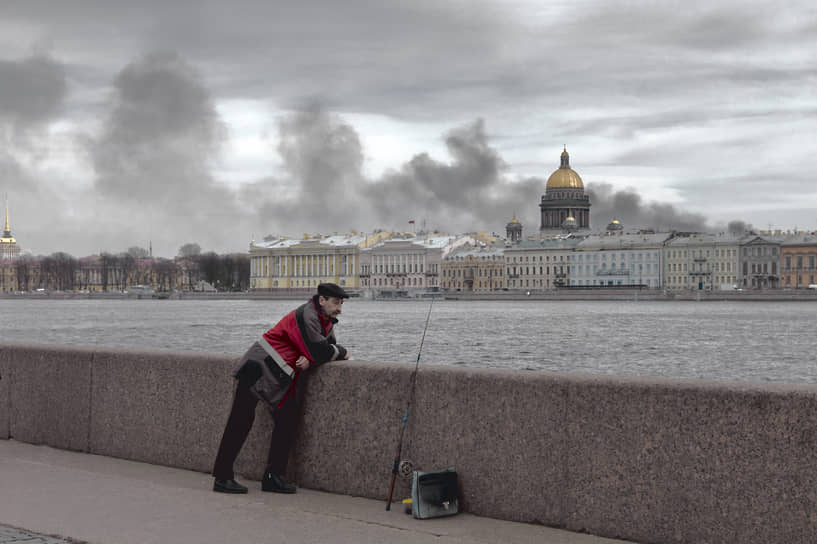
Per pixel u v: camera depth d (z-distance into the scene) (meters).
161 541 6.02
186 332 70.81
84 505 6.93
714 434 5.82
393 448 7.14
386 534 6.17
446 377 6.89
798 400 5.57
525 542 6.07
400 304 164.25
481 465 6.70
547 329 71.62
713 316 97.62
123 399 8.91
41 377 9.64
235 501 7.09
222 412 8.20
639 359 45.22
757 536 5.68
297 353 7.42
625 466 6.12
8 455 9.08
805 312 109.69
